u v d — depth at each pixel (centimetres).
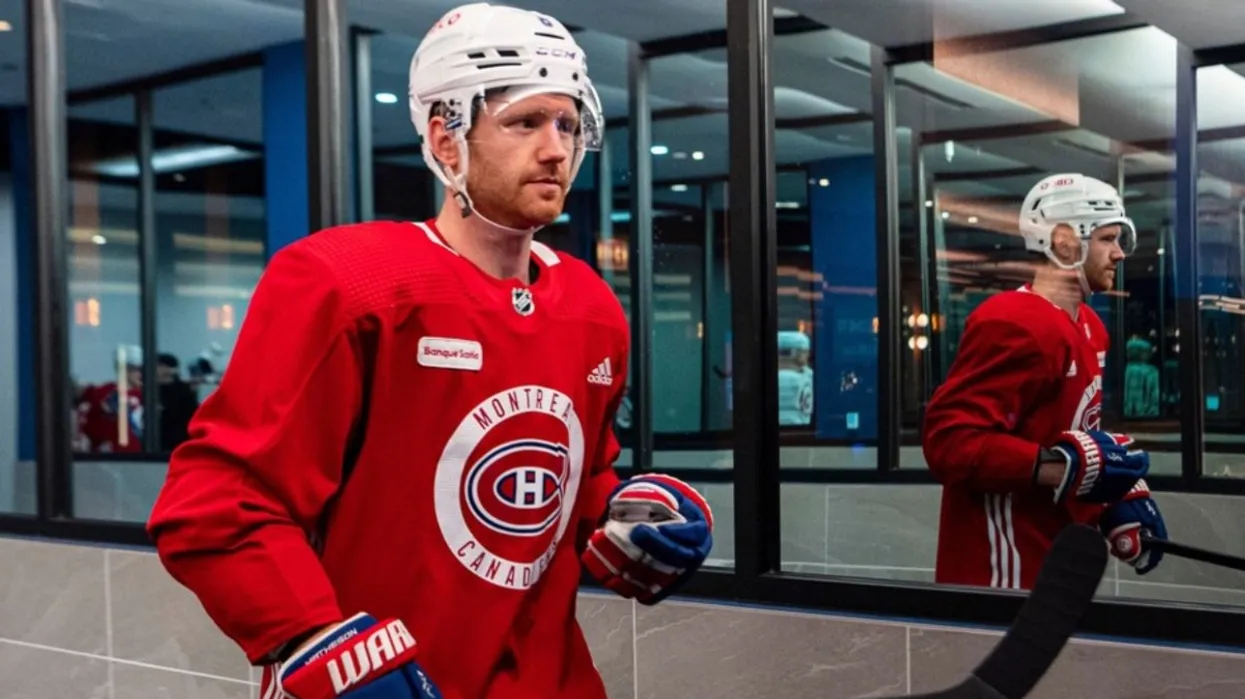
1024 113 411
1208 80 361
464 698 124
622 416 592
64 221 385
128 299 810
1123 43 378
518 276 128
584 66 125
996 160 422
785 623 240
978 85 425
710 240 612
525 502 126
